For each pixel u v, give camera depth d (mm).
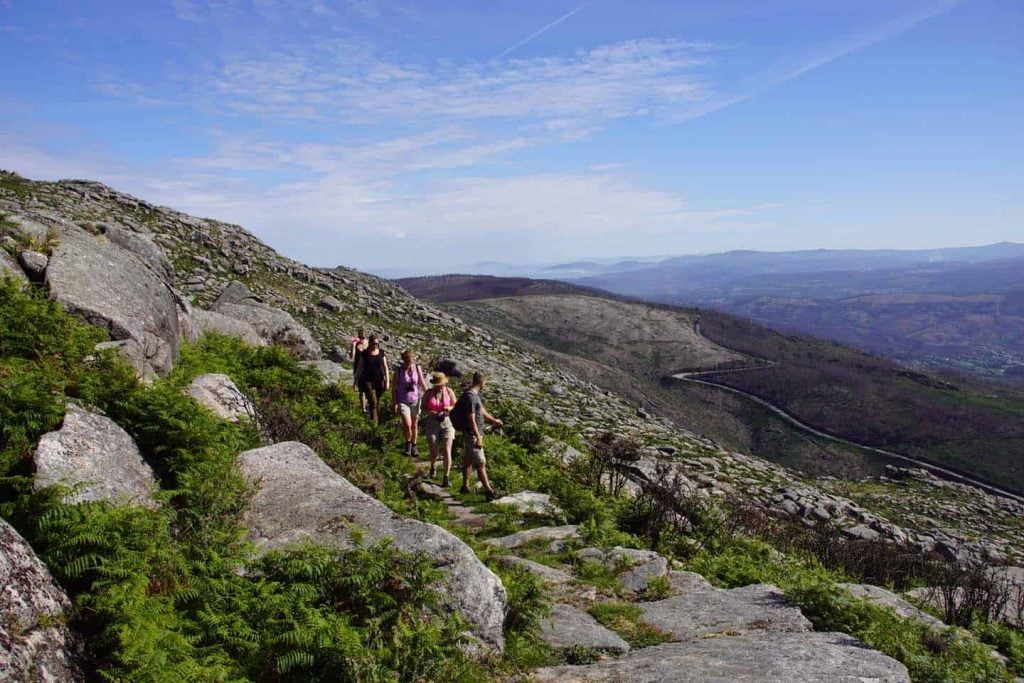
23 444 6379
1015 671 9641
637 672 6070
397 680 5344
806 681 5801
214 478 7371
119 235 18234
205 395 11422
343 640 5254
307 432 13695
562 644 6941
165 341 13312
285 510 7539
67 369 8625
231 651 5109
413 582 6207
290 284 41281
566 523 12688
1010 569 17391
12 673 3912
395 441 16219
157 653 4535
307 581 6109
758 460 46906
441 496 13336
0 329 8805
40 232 12836
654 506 13578
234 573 6207
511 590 7320
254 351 19391
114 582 5121
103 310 11633
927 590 13758
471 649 6148
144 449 7840
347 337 36000
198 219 45812
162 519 6141
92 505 5754
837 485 55562
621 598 8859
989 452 111188
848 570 15383
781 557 14289
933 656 8359
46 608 4543
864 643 7434
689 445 38750
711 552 13094
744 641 7121
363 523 7219
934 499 53125
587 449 23531
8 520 5379
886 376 172375
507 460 16953
